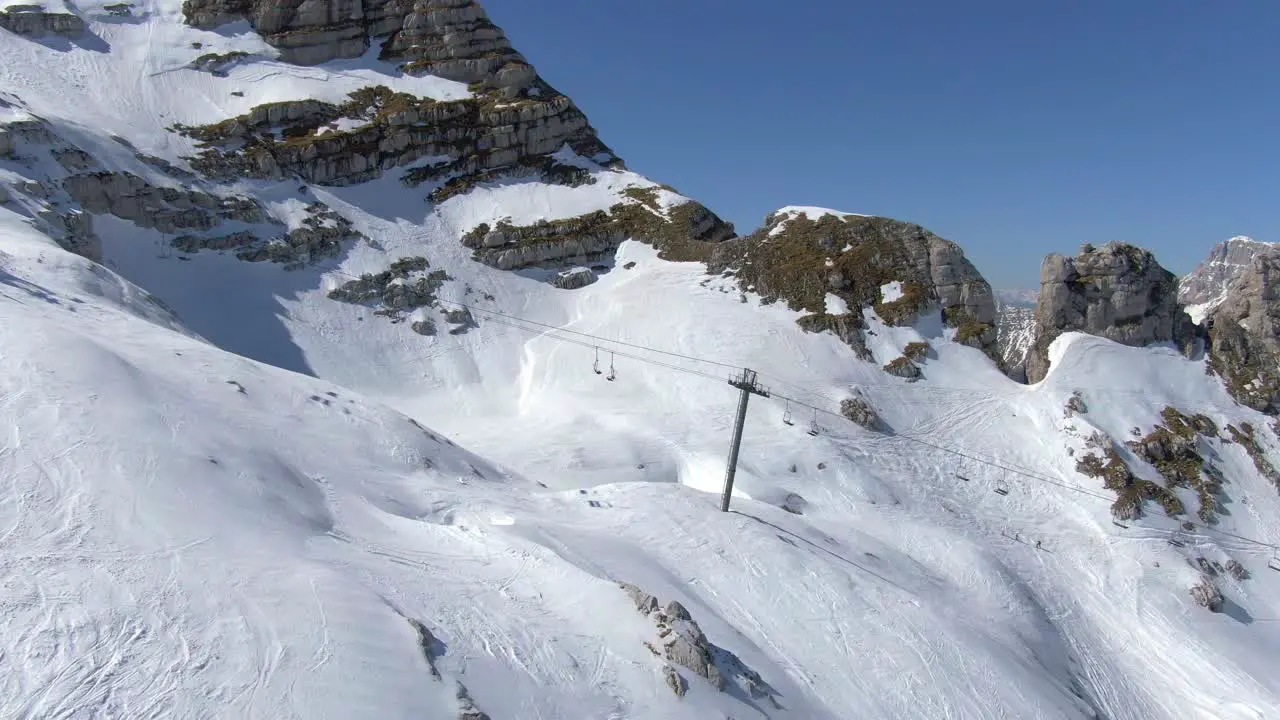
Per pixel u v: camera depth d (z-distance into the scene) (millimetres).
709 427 58031
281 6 100750
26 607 18344
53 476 23469
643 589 30781
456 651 21750
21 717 15719
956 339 71562
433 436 43094
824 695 29562
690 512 40938
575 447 54531
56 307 36625
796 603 35438
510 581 27031
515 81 103188
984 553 48656
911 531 49719
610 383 65188
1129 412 63125
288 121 89250
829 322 70500
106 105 83562
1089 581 49656
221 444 29172
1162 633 46156
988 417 63969
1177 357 69250
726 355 67312
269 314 69500
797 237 80500
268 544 24141
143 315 45562
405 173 91750
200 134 83750
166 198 72438
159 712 16562
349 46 102500
